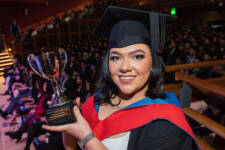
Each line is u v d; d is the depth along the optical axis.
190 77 1.62
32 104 4.75
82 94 4.23
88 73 5.33
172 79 2.56
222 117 1.85
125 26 0.75
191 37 8.25
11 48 12.31
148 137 0.68
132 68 0.70
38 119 3.85
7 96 7.20
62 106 0.65
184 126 0.68
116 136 0.75
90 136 0.64
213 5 12.41
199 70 3.22
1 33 13.87
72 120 0.65
